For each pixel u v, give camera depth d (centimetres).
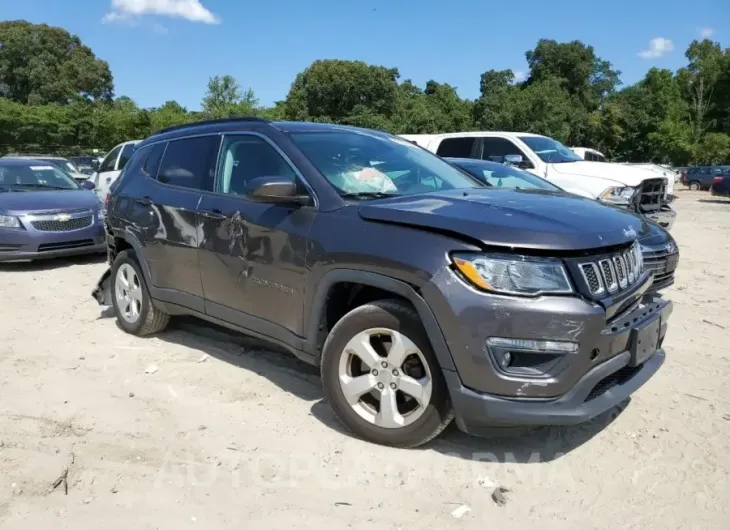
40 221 891
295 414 396
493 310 301
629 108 6644
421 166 454
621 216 364
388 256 328
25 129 4350
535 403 303
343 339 354
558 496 312
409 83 6812
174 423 385
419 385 331
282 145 418
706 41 7850
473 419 315
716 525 290
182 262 476
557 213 338
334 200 374
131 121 4556
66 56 8088
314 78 5297
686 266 955
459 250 310
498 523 289
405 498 307
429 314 315
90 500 303
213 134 481
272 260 394
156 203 500
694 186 3884
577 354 301
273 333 406
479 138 1206
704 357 517
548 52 6794
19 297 725
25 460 329
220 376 461
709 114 7038
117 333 570
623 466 340
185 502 303
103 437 365
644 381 348
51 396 426
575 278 305
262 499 305
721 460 347
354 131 473
